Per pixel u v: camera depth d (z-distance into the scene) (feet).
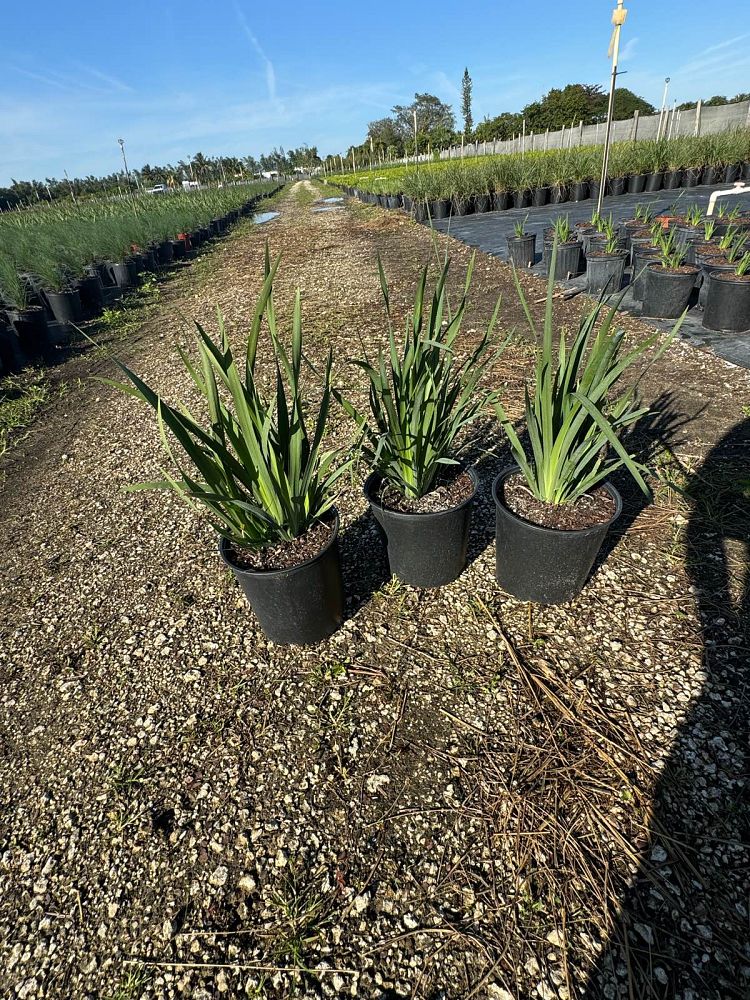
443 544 5.80
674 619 5.57
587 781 4.38
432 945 3.62
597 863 3.91
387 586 6.42
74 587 7.16
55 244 23.79
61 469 10.25
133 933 3.87
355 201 54.85
